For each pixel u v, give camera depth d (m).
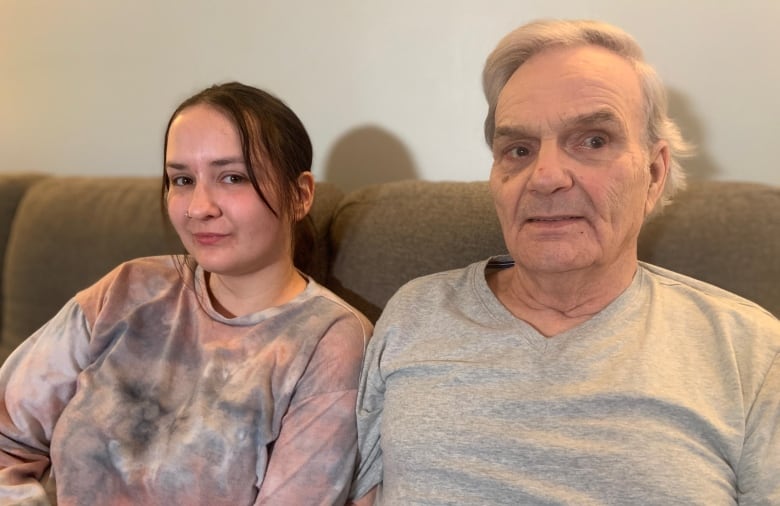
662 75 1.22
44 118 1.67
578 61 0.84
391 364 0.90
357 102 1.41
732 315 0.84
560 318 0.89
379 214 1.16
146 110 1.58
